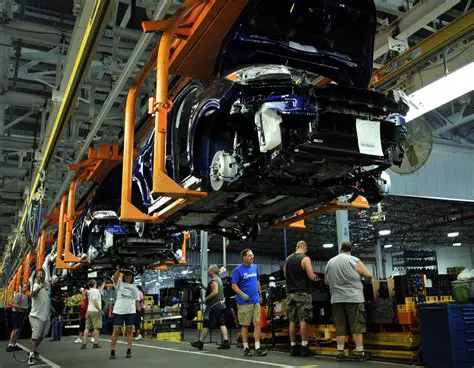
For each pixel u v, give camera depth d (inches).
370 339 287.7
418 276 275.9
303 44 206.1
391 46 302.4
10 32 337.1
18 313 466.0
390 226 1333.7
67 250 425.7
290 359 285.3
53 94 342.0
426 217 1241.4
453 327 219.3
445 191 794.2
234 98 179.0
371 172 198.8
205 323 381.4
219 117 195.6
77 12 262.8
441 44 279.0
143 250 399.5
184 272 1803.6
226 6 192.2
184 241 428.1
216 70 207.5
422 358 245.8
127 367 281.4
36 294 338.3
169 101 209.6
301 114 166.7
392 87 316.2
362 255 1829.5
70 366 303.7
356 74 220.1
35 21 437.7
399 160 188.7
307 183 199.3
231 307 487.8
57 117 341.4
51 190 592.4
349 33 209.0
